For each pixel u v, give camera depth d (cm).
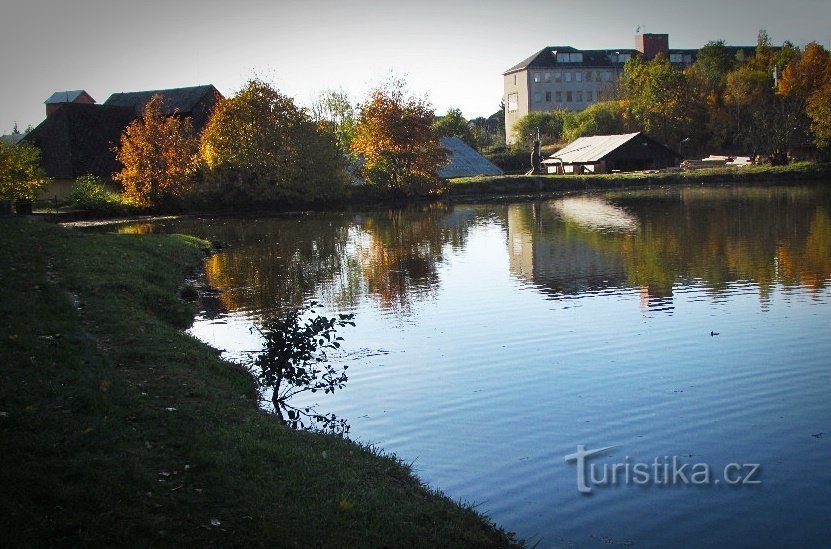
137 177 6544
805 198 5934
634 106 11238
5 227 3173
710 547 970
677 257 3231
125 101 9131
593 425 1371
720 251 3356
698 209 5359
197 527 811
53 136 7581
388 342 1941
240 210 6856
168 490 874
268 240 4353
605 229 4394
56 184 7300
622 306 2314
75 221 5778
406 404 1476
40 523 766
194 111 8569
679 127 10962
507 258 3397
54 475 852
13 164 5669
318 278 2939
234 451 994
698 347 1850
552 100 14888
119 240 3161
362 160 8731
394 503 952
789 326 2014
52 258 2398
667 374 1653
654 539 988
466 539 903
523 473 1176
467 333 2025
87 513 796
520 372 1681
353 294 2597
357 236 4509
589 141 10488
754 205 5484
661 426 1366
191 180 7081
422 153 7919
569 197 7244
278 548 801
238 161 6931
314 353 1825
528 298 2470
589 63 14938
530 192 8162
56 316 1592
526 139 12612
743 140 10394
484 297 2505
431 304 2408
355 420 1394
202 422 1086
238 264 3328
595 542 979
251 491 899
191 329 2045
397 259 3462
